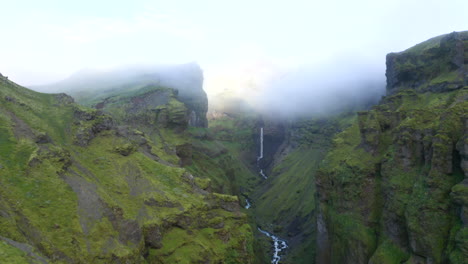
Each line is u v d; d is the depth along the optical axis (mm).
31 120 90375
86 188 76500
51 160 77438
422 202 89875
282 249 162250
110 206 75125
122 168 96312
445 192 87250
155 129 184000
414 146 103938
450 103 114812
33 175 70125
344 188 121000
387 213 101875
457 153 89125
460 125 93188
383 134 124875
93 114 108000
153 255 77562
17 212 59719
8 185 64312
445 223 84188
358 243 106500
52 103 107188
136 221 77312
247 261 94438
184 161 187500
